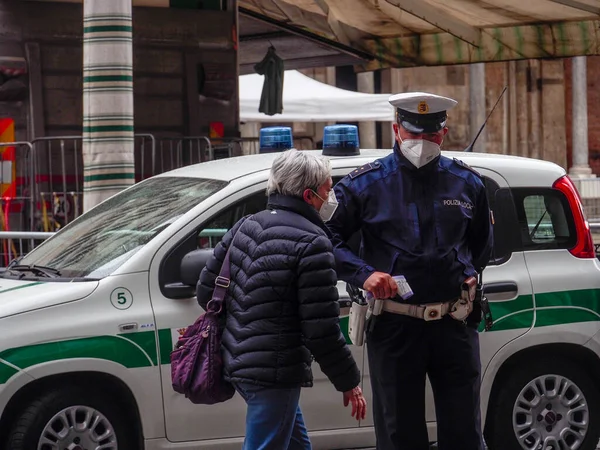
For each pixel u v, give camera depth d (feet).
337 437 27.02
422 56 63.16
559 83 125.80
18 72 52.21
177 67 57.16
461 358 22.84
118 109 36.37
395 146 23.04
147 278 25.70
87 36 36.40
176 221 26.30
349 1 59.21
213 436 26.04
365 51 65.31
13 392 24.36
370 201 22.80
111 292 25.39
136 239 26.58
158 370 25.46
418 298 22.52
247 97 79.36
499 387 28.40
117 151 36.37
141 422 25.44
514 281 28.22
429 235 22.66
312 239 20.57
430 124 22.53
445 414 23.02
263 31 68.80
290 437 21.18
